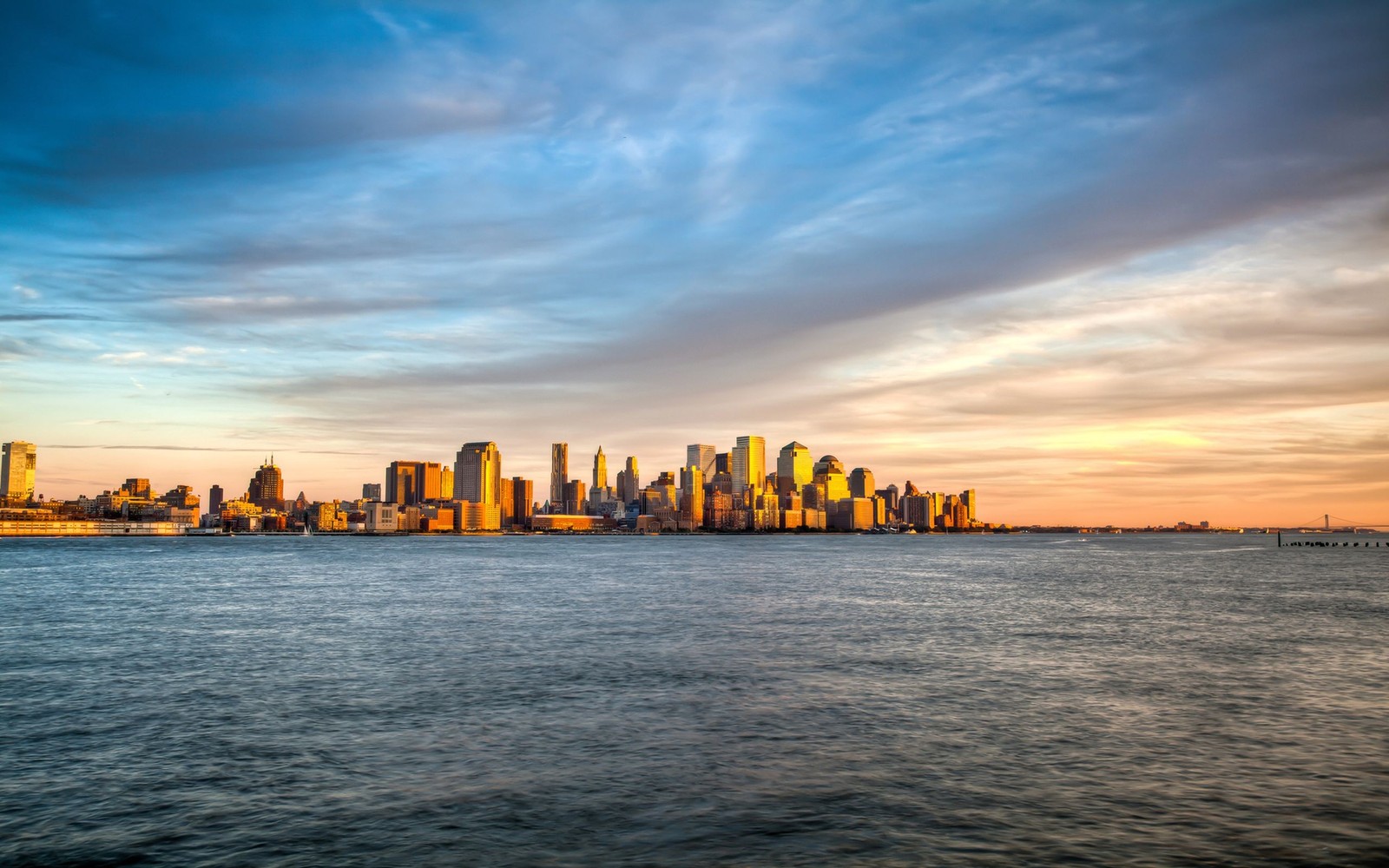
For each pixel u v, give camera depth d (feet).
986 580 450.30
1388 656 177.17
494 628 221.46
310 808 82.64
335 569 568.41
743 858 71.31
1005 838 75.46
